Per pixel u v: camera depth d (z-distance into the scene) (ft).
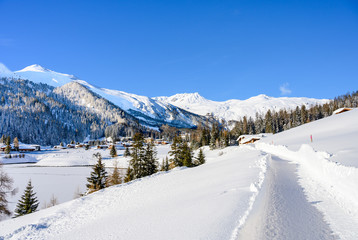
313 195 32.14
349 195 28.50
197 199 38.19
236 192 36.01
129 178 143.43
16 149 473.67
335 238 19.69
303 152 64.59
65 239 32.58
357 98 408.87
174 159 174.81
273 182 41.24
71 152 458.91
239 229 21.88
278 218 24.58
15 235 39.42
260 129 437.17
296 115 412.77
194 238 21.04
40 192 165.99
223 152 254.68
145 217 34.14
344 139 83.15
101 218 42.91
